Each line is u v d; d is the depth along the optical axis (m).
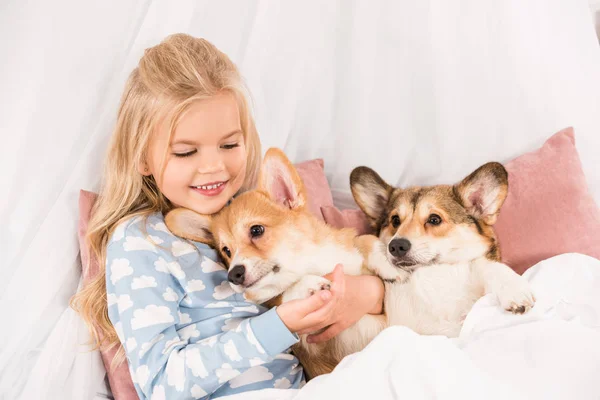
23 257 1.35
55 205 1.35
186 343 1.17
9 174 1.35
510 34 1.61
